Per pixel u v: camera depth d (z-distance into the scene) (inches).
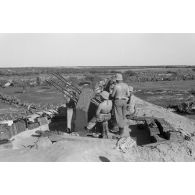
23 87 2461.9
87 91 579.2
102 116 498.3
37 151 443.2
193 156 450.6
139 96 1764.3
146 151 446.6
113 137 504.1
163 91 2004.2
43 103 1508.4
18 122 670.5
